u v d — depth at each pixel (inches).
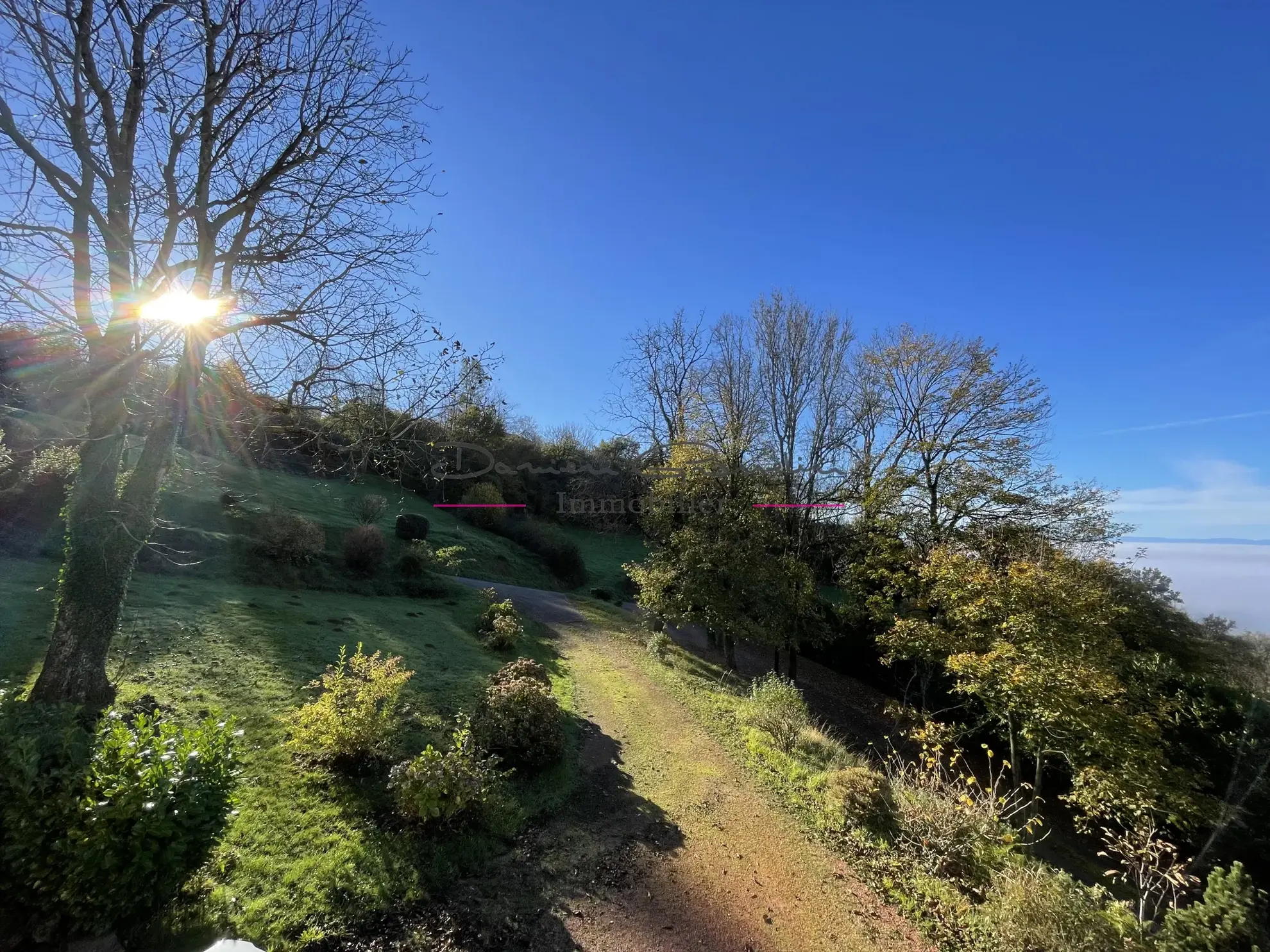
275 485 842.2
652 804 244.8
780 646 571.5
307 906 150.9
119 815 117.7
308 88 239.0
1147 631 483.8
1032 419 653.3
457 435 1056.2
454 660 401.7
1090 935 161.8
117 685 232.7
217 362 245.4
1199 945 156.5
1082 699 338.3
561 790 244.5
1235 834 306.8
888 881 203.3
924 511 681.0
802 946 167.3
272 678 289.9
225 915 140.2
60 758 124.8
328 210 253.4
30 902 112.1
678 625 550.6
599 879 188.1
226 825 141.6
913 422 718.5
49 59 194.4
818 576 840.9
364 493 976.3
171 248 221.1
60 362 216.8
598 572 1167.0
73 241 212.8
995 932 173.8
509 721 255.9
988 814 233.3
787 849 218.5
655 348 855.1
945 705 557.3
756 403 761.0
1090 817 333.4
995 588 411.5
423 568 660.7
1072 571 428.1
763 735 331.0
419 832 190.7
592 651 531.8
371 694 231.1
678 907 178.4
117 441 218.8
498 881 179.2
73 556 210.8
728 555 536.4
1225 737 356.5
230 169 247.4
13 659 252.5
